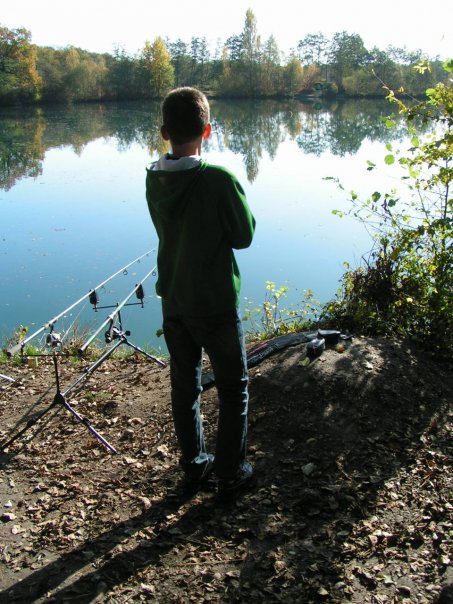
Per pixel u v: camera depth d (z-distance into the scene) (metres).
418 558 2.36
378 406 3.35
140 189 18.39
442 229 4.20
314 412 3.30
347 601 2.19
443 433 3.21
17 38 57.69
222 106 57.53
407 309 4.41
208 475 2.94
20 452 3.49
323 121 39.62
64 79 62.41
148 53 66.12
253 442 3.17
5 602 2.34
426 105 4.25
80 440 3.56
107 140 32.09
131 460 3.25
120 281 10.07
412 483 2.81
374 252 4.70
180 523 2.70
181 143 2.43
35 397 4.26
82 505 2.92
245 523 2.65
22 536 2.73
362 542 2.47
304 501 2.72
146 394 4.02
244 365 2.62
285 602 2.22
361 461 2.98
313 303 5.93
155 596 2.32
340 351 3.75
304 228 12.56
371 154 22.88
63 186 19.14
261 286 9.29
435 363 4.02
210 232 2.42
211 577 2.38
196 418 2.79
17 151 27.28
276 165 21.14
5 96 57.78
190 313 2.50
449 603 2.11
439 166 4.25
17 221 14.42
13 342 5.72
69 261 11.19
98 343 6.32
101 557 2.54
